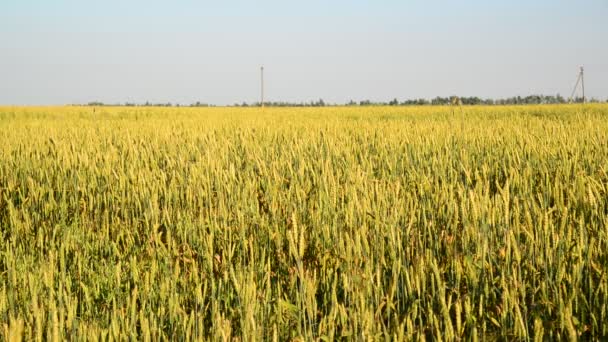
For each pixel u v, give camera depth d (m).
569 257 3.61
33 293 2.96
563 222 3.78
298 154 7.59
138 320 3.20
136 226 5.18
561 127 10.77
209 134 10.48
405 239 4.22
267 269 3.90
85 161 7.36
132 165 7.01
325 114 24.98
